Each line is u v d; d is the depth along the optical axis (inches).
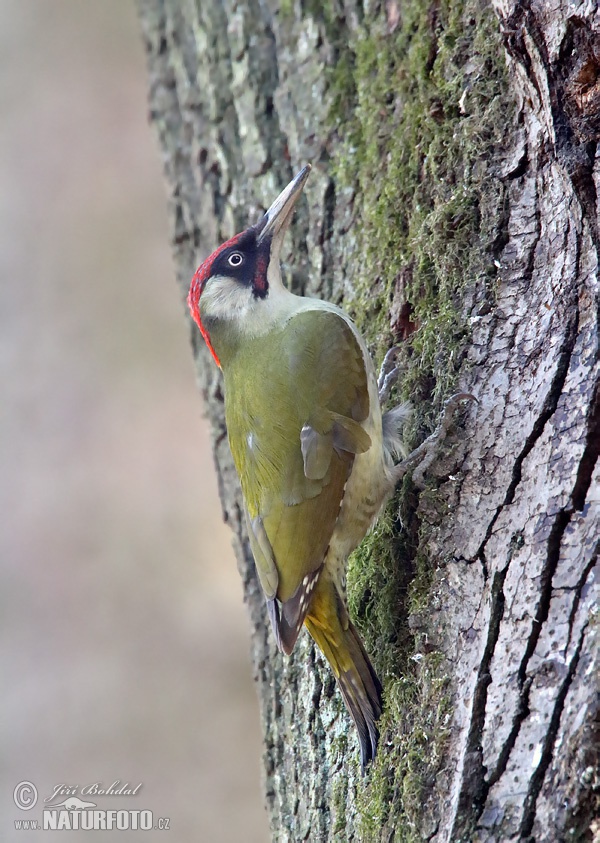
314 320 345.4
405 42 357.4
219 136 452.8
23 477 733.3
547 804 219.8
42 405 750.5
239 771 644.1
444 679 257.9
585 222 273.4
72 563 711.7
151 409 746.8
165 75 512.7
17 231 799.1
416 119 341.1
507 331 287.4
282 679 355.6
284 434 329.4
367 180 368.5
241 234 378.3
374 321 348.5
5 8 868.0
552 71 277.3
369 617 305.3
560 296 276.2
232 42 450.6
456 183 317.7
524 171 298.5
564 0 271.7
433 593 273.0
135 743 660.7
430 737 253.3
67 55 854.5
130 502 724.0
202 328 380.5
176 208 493.0
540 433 265.0
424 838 240.8
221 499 444.8
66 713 671.1
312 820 302.2
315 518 317.1
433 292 319.9
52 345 762.8
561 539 245.8
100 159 820.0
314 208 394.9
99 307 776.3
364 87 378.6
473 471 276.8
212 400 452.4
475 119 313.9
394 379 335.3
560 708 227.1
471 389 287.4
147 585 705.0
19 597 703.1
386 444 324.2
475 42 321.1
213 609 693.9
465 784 236.2
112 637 692.1
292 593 309.3
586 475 248.4
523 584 248.4
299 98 410.9
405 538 297.3
